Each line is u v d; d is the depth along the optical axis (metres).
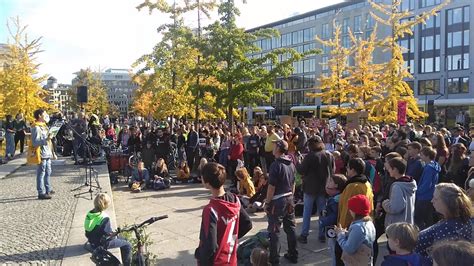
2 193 10.35
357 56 28.59
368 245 4.16
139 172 12.63
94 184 11.43
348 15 67.19
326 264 6.15
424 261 3.28
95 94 67.06
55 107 32.75
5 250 6.06
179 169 13.86
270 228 5.89
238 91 17.88
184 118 31.97
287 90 80.88
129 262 5.17
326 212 6.11
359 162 5.24
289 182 5.98
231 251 3.61
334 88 30.44
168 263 6.21
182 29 19.64
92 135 16.75
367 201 4.28
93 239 5.39
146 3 20.02
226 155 14.23
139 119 37.53
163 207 10.03
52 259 5.67
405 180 5.08
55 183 11.80
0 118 28.20
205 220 3.57
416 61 57.62
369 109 24.36
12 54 28.44
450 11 53.91
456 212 3.48
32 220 7.73
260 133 13.92
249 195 10.02
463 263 1.83
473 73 51.66
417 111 23.17
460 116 29.09
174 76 21.75
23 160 16.97
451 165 7.68
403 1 57.31
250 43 18.94
